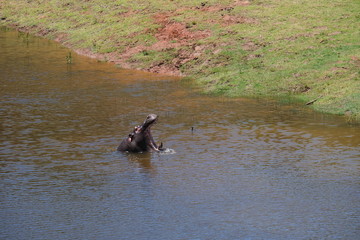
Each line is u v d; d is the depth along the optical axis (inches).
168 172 1018.7
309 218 810.2
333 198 885.2
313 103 1573.6
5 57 2304.4
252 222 798.5
